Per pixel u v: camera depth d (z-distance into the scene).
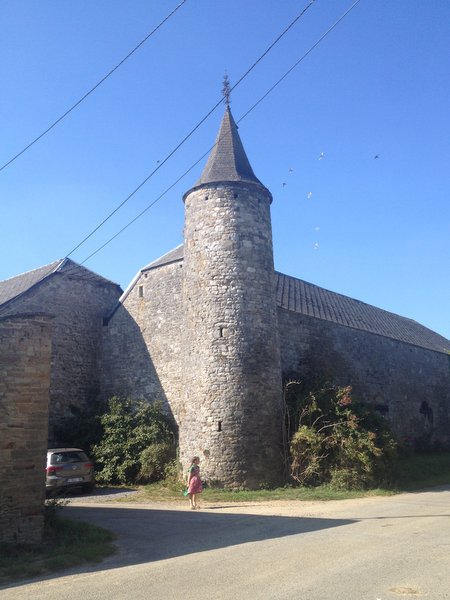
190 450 17.23
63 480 15.88
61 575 7.03
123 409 21.14
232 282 17.80
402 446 23.23
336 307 27.58
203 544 8.83
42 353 9.35
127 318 23.16
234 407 16.81
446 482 20.34
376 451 16.66
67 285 22.98
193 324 18.03
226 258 18.00
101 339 23.73
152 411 20.36
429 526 10.04
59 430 21.31
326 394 18.39
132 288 23.36
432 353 32.53
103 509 13.44
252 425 16.81
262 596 5.67
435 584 5.97
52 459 16.00
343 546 8.16
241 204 18.64
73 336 22.66
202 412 17.03
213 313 17.59
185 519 11.66
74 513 12.67
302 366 22.00
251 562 7.27
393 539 8.69
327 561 7.17
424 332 36.62
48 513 9.74
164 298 22.02
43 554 8.13
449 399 33.06
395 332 30.70
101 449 19.53
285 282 26.16
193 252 18.61
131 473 19.08
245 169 19.69
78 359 22.62
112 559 7.96
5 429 8.74
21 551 8.23
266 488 16.41
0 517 8.45
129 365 22.48
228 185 18.73
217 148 20.08
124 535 9.84
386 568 6.73
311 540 8.70
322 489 16.14
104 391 22.95
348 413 17.39
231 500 14.88
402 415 28.03
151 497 15.69
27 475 8.84
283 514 12.09
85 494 16.58
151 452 18.77
